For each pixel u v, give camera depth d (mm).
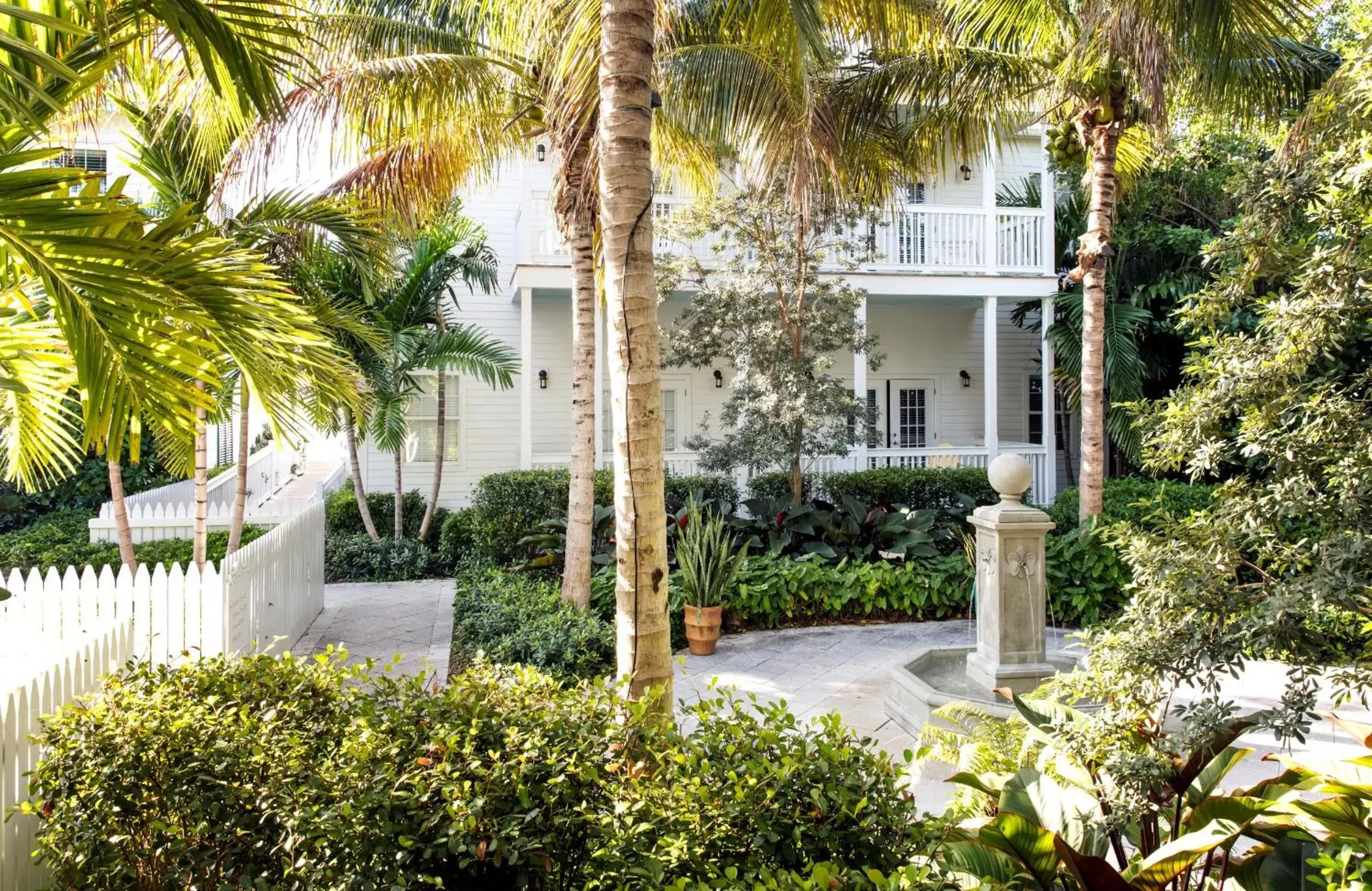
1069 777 3105
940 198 16312
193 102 6277
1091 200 9742
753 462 10625
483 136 8531
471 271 11859
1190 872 2729
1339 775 2580
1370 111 2619
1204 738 2529
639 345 3445
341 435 14742
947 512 11633
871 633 8414
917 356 16562
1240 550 2660
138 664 3689
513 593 8172
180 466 7781
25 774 2988
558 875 2484
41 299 4781
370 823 2445
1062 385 15016
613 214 3465
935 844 2396
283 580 7453
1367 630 2672
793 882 2111
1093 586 8500
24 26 3232
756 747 2566
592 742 2691
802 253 10188
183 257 3027
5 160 2797
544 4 5832
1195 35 7336
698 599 7699
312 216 7379
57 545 10648
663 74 6531
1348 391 2668
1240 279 2916
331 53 6938
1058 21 8656
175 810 2781
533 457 13953
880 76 9008
